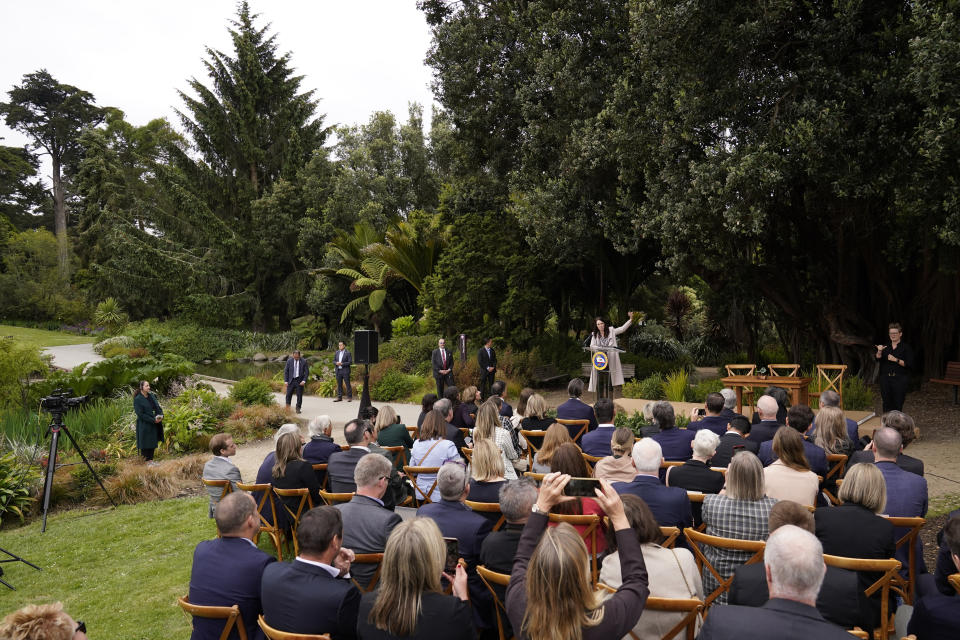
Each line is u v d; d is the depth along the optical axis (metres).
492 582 3.47
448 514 3.95
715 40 10.88
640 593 2.23
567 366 20.52
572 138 14.58
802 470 4.27
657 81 12.09
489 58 17.30
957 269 13.03
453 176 22.28
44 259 58.75
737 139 11.25
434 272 29.91
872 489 3.44
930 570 4.87
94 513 8.50
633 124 12.59
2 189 73.88
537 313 22.73
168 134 55.69
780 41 11.66
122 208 55.62
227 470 5.99
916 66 9.06
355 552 3.77
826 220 14.70
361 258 36.19
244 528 3.41
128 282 44.56
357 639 2.89
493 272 21.06
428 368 21.36
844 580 2.89
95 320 49.25
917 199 10.30
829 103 10.31
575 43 14.69
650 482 4.00
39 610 2.17
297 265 47.44
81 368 17.97
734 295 18.08
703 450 4.64
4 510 8.27
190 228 47.16
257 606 3.29
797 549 2.03
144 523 7.84
